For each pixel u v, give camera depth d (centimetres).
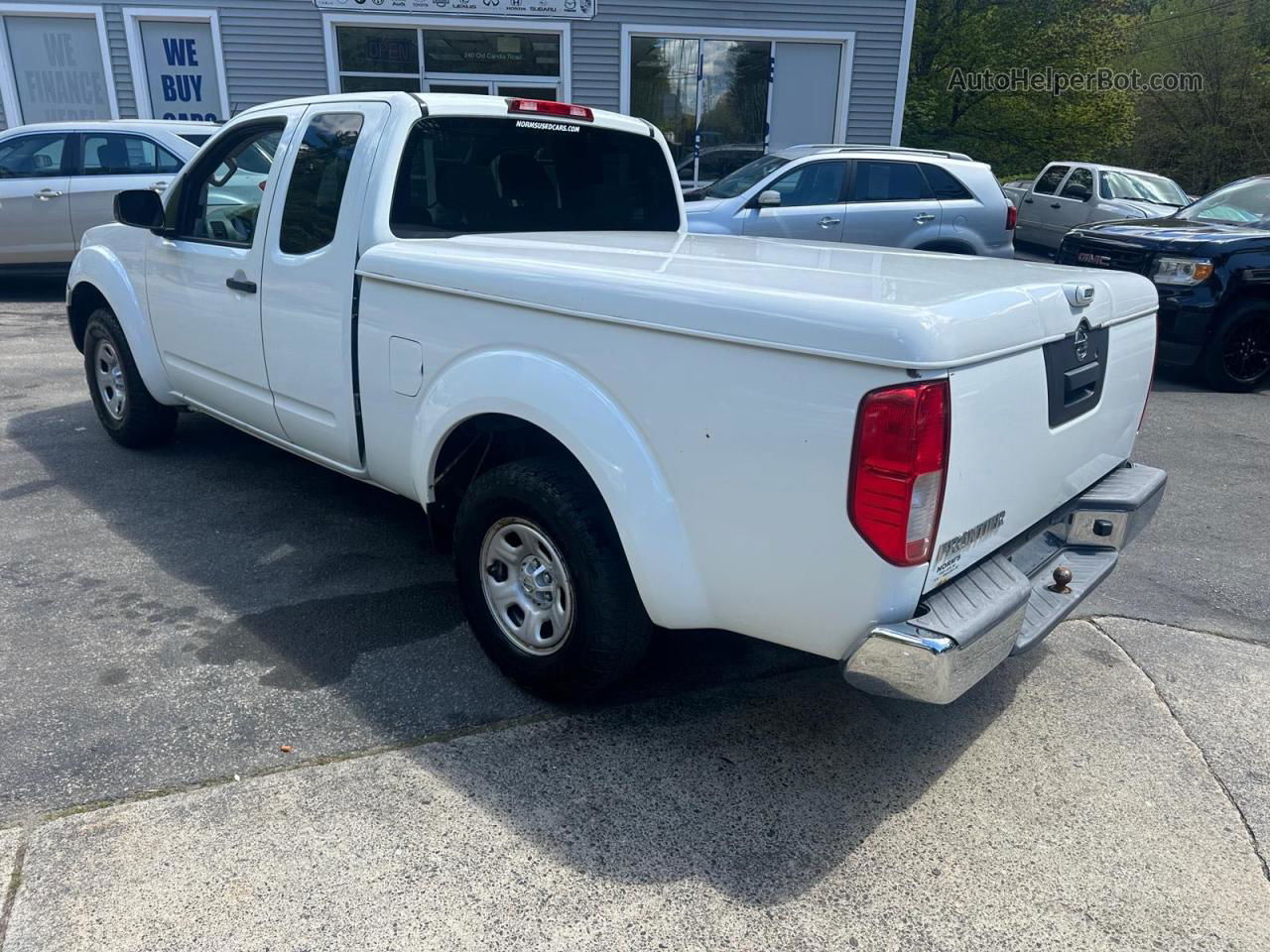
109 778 258
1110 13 3231
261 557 402
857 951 211
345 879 226
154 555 400
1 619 342
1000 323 224
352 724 288
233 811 247
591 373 257
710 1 1332
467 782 263
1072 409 268
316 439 372
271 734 281
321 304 344
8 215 951
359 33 1307
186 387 458
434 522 331
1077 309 260
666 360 239
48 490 471
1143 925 221
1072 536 301
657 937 213
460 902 221
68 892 219
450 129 351
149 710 290
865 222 932
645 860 237
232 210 401
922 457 205
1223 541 462
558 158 397
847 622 226
